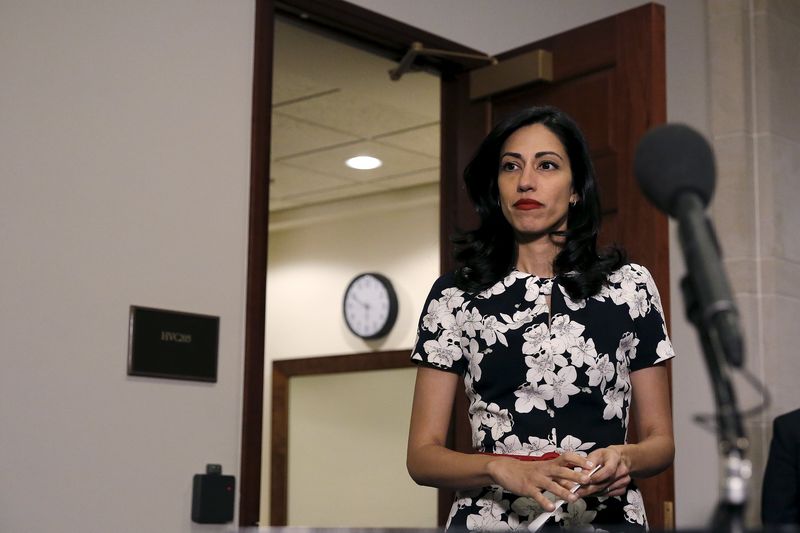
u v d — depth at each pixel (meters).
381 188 8.05
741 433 1.09
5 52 2.98
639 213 3.52
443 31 4.09
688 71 4.75
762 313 4.53
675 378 4.46
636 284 2.35
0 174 2.93
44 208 2.99
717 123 4.65
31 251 2.96
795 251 4.66
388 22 3.90
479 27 4.21
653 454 2.17
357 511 8.22
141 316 3.12
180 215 3.26
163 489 3.12
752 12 4.71
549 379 2.25
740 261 4.54
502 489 2.21
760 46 4.68
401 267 8.17
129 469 3.06
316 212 8.55
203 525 3.18
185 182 3.29
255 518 3.30
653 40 3.58
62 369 2.96
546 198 2.33
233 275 3.37
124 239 3.13
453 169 4.20
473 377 2.33
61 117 3.06
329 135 6.71
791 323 4.57
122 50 3.21
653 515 3.36
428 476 2.23
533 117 2.41
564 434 2.24
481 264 2.39
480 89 4.05
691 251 1.13
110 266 3.09
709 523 1.07
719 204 4.61
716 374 1.13
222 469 3.26
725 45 4.66
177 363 3.18
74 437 2.96
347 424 8.38
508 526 2.18
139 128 3.21
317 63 4.80
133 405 3.09
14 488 2.85
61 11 3.09
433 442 2.32
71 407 2.97
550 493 2.19
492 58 4.05
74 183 3.05
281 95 5.91
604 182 3.63
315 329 8.60
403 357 8.03
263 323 3.41
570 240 2.34
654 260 3.46
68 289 3.00
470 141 4.11
